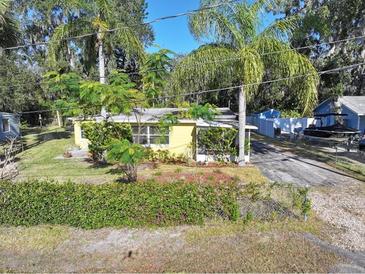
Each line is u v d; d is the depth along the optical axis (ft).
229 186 23.20
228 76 40.42
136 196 22.09
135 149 27.32
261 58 38.55
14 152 57.31
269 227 21.71
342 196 29.81
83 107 34.60
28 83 95.55
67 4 45.55
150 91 31.94
